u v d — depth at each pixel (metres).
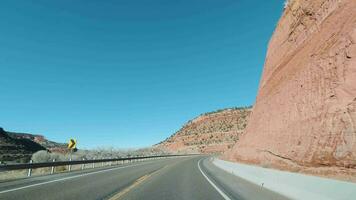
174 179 20.78
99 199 11.99
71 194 13.19
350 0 21.56
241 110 170.12
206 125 175.25
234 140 144.12
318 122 19.73
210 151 144.38
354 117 16.23
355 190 8.10
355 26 18.67
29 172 23.08
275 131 27.89
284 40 35.12
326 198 9.59
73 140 41.88
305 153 20.06
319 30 26.08
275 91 32.16
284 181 13.70
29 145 65.75
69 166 30.75
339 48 19.80
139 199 12.18
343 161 16.06
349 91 17.56
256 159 30.88
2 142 58.12
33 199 11.74
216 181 19.58
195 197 12.83
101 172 27.06
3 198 11.92
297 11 31.86
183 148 165.50
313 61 23.27
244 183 18.53
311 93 22.08
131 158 53.06
